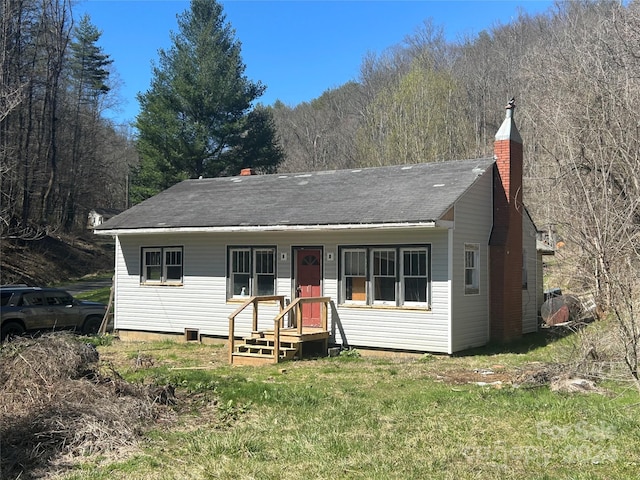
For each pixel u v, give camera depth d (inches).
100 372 377.4
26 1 1520.7
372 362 558.9
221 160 1657.2
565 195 466.6
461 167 687.7
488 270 662.5
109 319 836.6
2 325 704.4
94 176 2247.8
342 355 603.2
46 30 1620.3
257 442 292.5
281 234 672.4
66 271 1642.5
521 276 696.4
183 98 1631.4
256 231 650.2
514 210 685.3
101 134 2396.7
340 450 278.1
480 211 649.6
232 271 708.0
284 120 2785.4
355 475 247.1
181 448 286.5
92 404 318.3
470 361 543.8
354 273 631.2
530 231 764.0
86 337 751.7
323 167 2476.6
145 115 1640.0
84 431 289.7
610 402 349.7
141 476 249.4
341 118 2623.0
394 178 710.5
